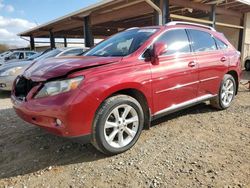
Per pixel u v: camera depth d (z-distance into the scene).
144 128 3.95
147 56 3.80
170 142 3.84
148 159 3.35
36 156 3.51
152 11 11.38
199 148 3.63
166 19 9.59
